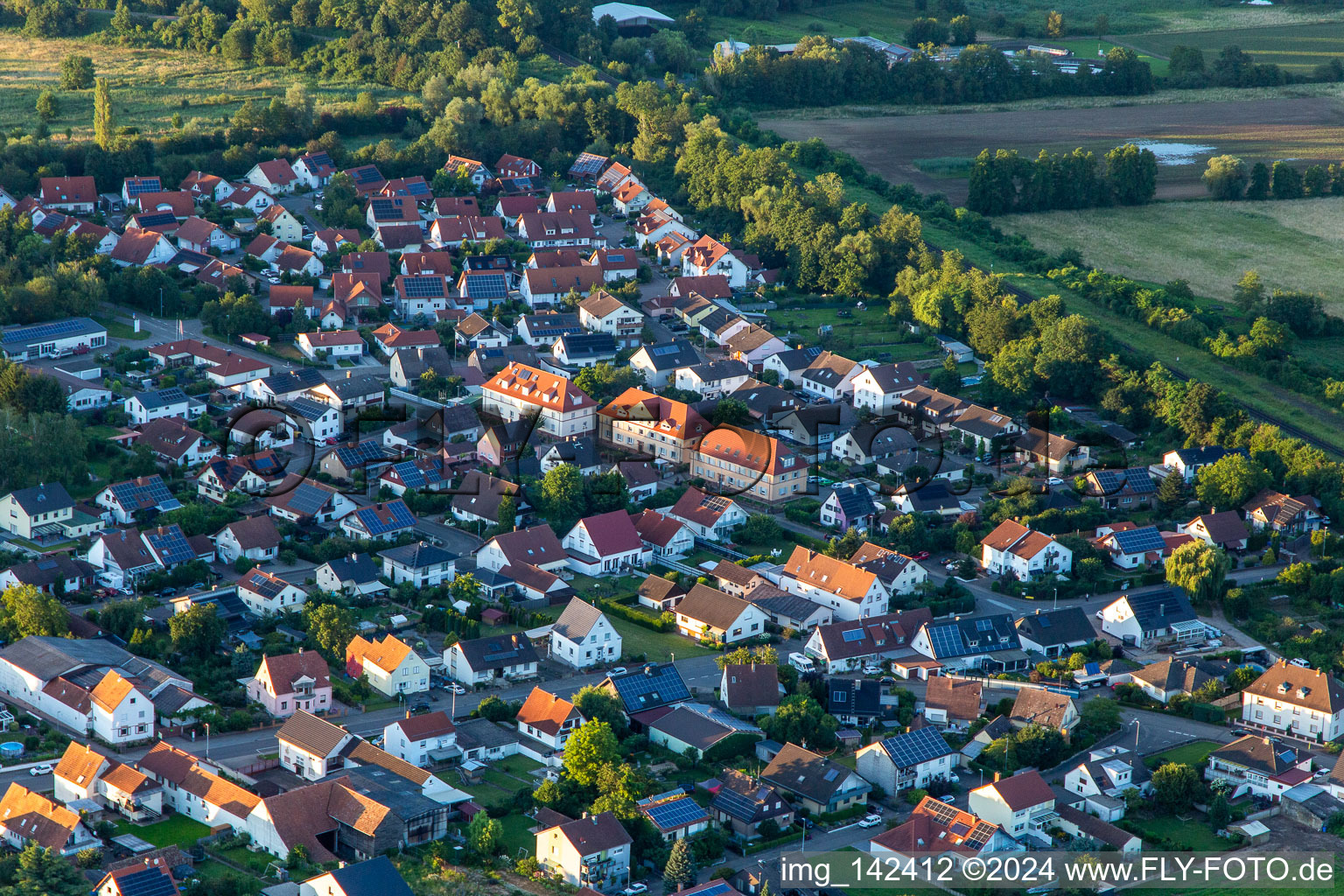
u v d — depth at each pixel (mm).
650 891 164875
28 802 168625
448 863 166875
